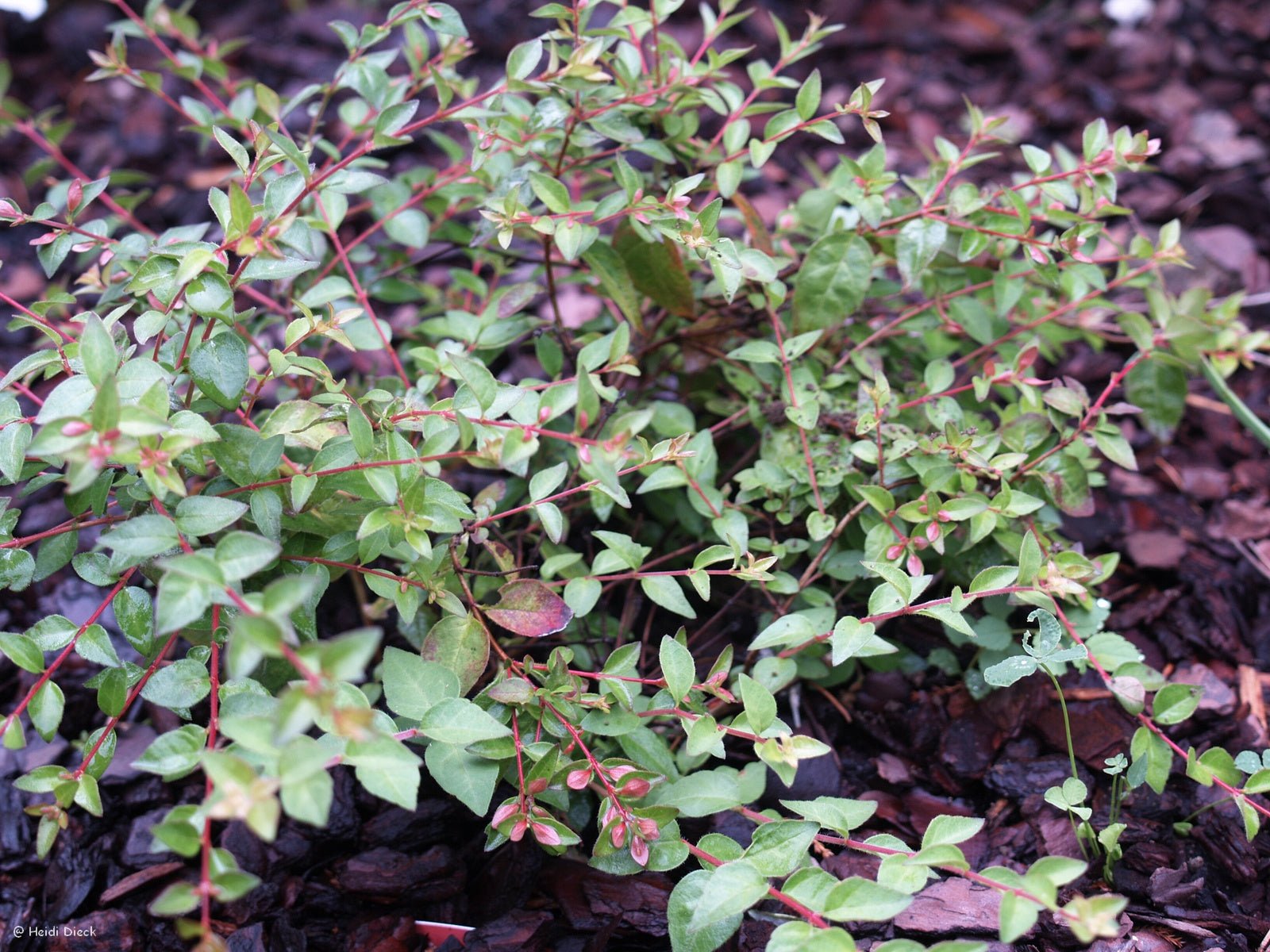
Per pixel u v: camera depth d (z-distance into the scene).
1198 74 0.99
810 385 0.61
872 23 1.07
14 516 0.54
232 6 1.08
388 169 0.90
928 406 0.60
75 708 0.63
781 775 0.51
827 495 0.61
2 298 0.55
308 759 0.45
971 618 0.62
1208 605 0.66
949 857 0.49
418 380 0.61
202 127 0.68
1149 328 0.65
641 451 0.56
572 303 0.80
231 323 0.52
